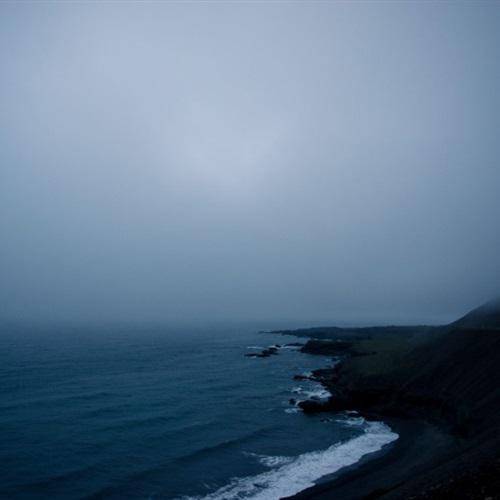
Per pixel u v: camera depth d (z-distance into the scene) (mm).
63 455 29844
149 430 36250
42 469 27266
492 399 32062
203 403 47969
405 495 16984
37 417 40438
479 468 16359
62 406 45406
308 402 44938
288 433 35781
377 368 53688
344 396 47312
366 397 45469
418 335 75000
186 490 24188
